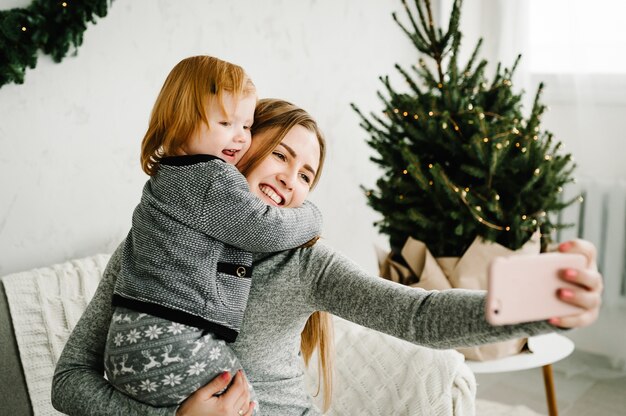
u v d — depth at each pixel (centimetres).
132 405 88
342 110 249
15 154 156
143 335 85
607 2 242
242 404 86
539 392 236
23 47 147
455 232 168
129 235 98
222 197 87
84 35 165
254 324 96
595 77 249
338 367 140
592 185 243
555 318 67
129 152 180
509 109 182
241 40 207
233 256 92
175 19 186
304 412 104
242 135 97
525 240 172
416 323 81
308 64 232
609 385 240
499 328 72
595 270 70
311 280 94
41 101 159
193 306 86
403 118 182
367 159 263
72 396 93
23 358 134
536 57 266
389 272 187
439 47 179
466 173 176
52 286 144
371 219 271
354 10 247
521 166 169
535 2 261
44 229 164
